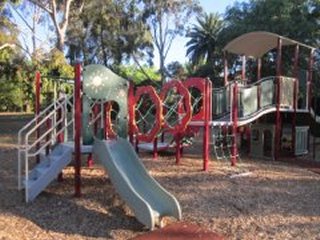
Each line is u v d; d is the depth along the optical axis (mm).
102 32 48375
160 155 14578
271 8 31812
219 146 14805
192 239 7340
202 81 12141
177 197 9359
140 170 9008
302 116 17734
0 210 8695
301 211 8797
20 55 31156
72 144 10227
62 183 10438
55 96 12125
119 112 10500
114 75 10312
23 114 42469
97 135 10750
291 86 16281
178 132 12289
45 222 8117
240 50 17125
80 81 9594
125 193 8219
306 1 31797
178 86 12422
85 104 9922
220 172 11680
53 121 11281
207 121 12078
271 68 32062
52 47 34312
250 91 14523
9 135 22688
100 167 12070
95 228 7895
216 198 9391
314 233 7668
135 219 8297
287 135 17047
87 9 44562
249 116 14375
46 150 10727
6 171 12164
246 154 16156
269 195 9781
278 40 15734
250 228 7867
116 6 46938
